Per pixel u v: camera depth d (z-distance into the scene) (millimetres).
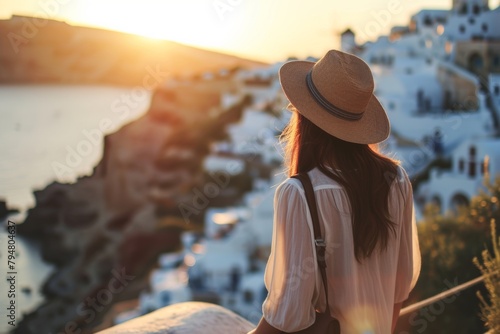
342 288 1866
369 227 1855
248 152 58969
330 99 1893
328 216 1837
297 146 1967
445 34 51594
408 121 43125
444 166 37062
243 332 2664
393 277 2006
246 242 33562
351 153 1913
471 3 52219
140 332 2529
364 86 1880
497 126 40625
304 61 2088
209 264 31906
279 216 1859
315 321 1876
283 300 1820
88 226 39594
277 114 61406
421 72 47969
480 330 4406
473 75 46562
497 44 47531
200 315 2713
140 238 45750
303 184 1838
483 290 4508
